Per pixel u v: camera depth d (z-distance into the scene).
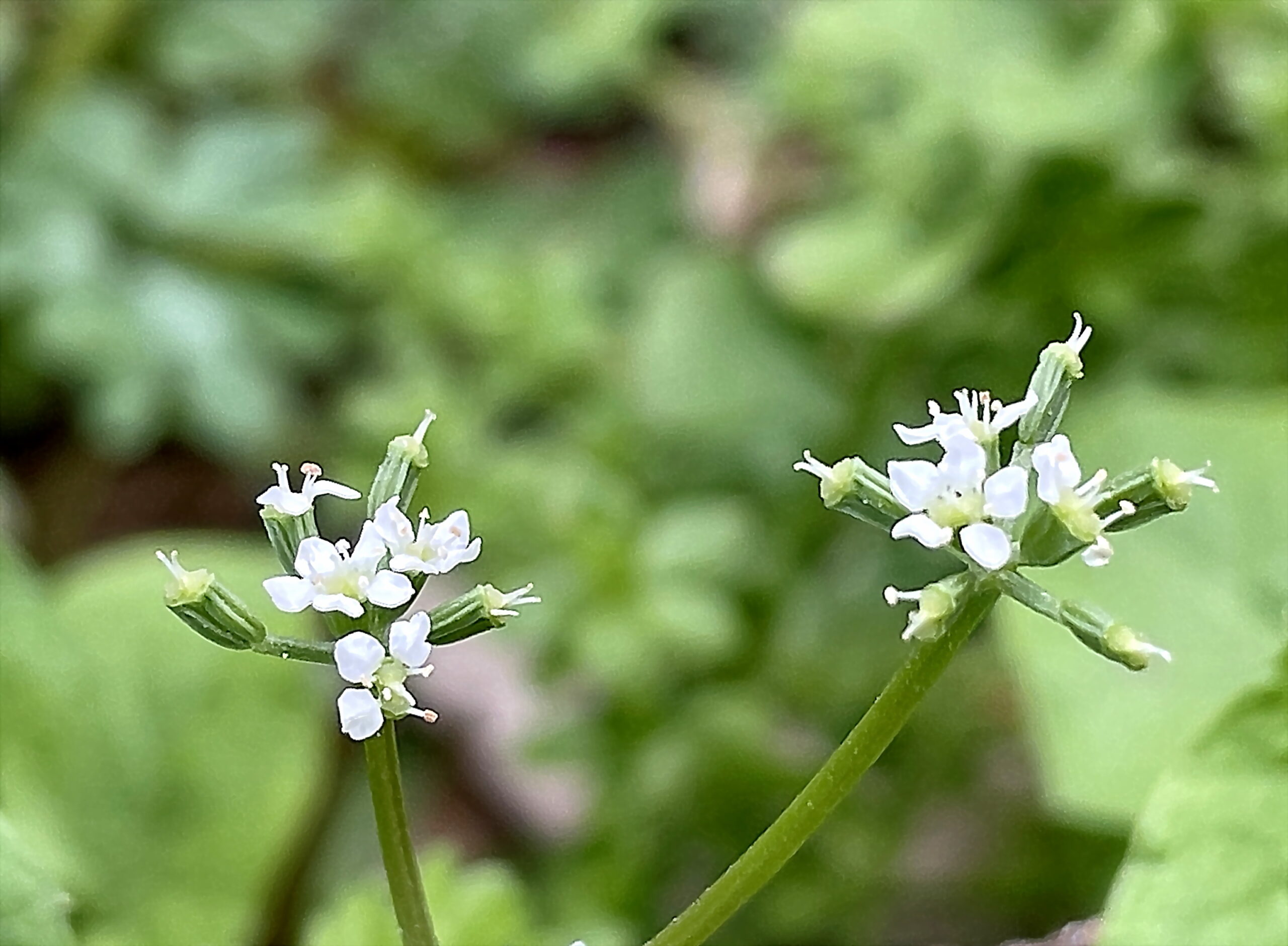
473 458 0.20
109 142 0.27
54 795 0.15
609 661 0.18
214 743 0.15
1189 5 0.19
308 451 0.27
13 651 0.15
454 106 0.31
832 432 0.22
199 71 0.30
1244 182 0.19
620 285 0.27
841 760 0.12
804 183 0.27
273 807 0.15
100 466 0.28
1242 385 0.19
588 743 0.19
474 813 0.23
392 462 0.12
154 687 0.15
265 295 0.27
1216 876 0.12
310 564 0.12
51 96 0.28
